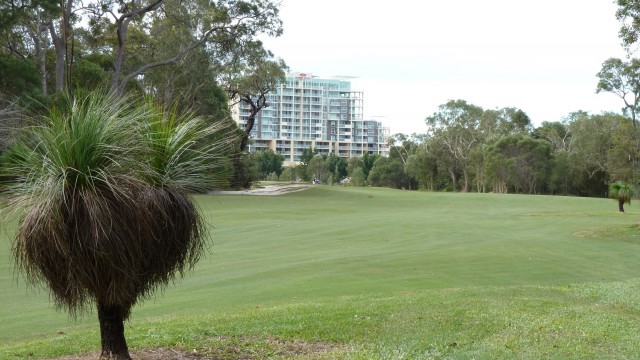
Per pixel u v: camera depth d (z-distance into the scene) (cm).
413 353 672
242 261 1897
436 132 10069
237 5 4550
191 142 603
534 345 715
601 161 8338
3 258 1811
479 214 4144
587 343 732
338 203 5091
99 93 585
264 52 5128
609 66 5950
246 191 6162
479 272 1709
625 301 1138
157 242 551
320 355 656
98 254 514
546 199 5888
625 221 3538
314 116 19025
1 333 984
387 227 3075
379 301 1073
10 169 554
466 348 702
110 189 531
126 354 586
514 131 10125
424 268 1764
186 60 4747
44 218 517
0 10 3269
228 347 688
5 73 3353
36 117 573
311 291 1357
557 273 1725
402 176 11406
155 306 1186
